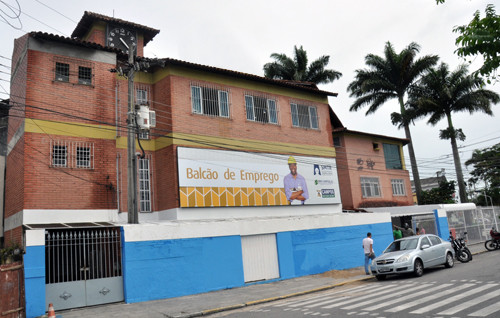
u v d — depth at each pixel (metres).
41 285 11.29
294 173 21.95
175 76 18.47
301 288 14.37
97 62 16.08
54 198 14.05
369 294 11.66
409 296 10.48
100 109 15.73
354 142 30.58
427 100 35.16
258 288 14.81
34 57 14.66
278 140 21.72
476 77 5.69
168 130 17.97
